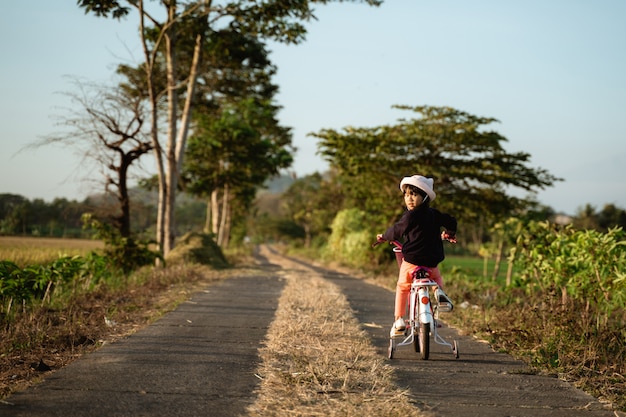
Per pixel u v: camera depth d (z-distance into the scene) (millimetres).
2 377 4832
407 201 5816
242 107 33781
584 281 8242
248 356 5734
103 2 16703
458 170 24828
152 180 20188
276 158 35031
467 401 4504
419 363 5781
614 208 76438
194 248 20672
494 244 27312
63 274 10688
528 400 4598
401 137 24641
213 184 35250
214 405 4168
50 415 3842
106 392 4398
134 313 8445
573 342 6566
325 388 4613
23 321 7027
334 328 7316
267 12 17719
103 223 16734
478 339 7223
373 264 26656
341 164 26688
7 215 31078
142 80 20297
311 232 90875
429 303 5711
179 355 5707
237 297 10805
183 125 20344
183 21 18609
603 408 4457
